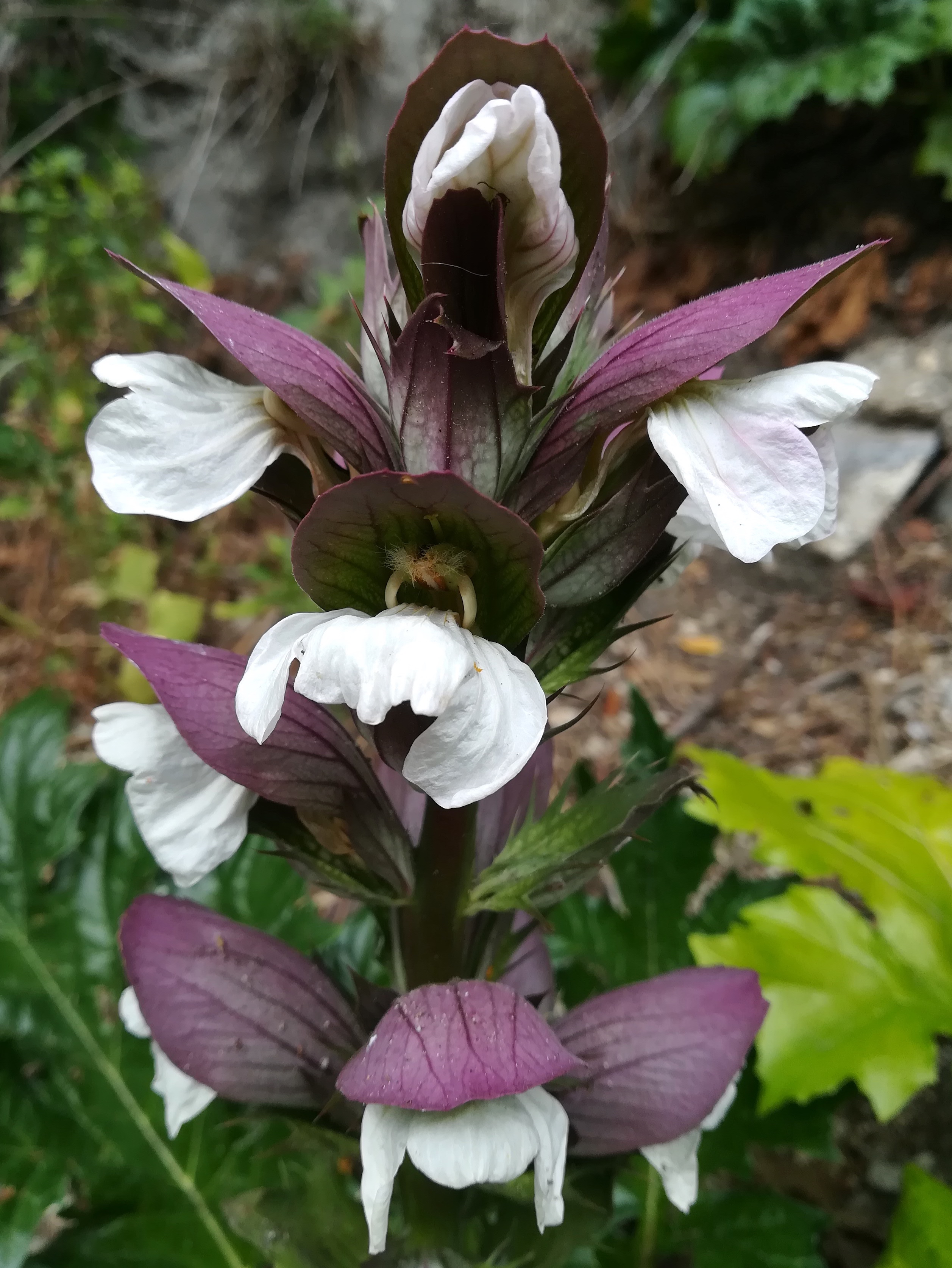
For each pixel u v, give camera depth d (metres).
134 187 0.58
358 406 0.12
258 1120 0.15
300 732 0.13
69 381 0.54
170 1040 0.15
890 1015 0.21
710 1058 0.15
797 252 0.55
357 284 0.58
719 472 0.11
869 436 0.48
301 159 0.73
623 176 0.62
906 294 0.49
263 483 0.13
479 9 0.66
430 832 0.14
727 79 0.54
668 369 0.11
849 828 0.25
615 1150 0.15
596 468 0.12
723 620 0.46
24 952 0.23
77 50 0.73
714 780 0.25
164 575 0.54
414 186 0.11
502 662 0.10
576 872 0.14
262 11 0.70
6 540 0.56
